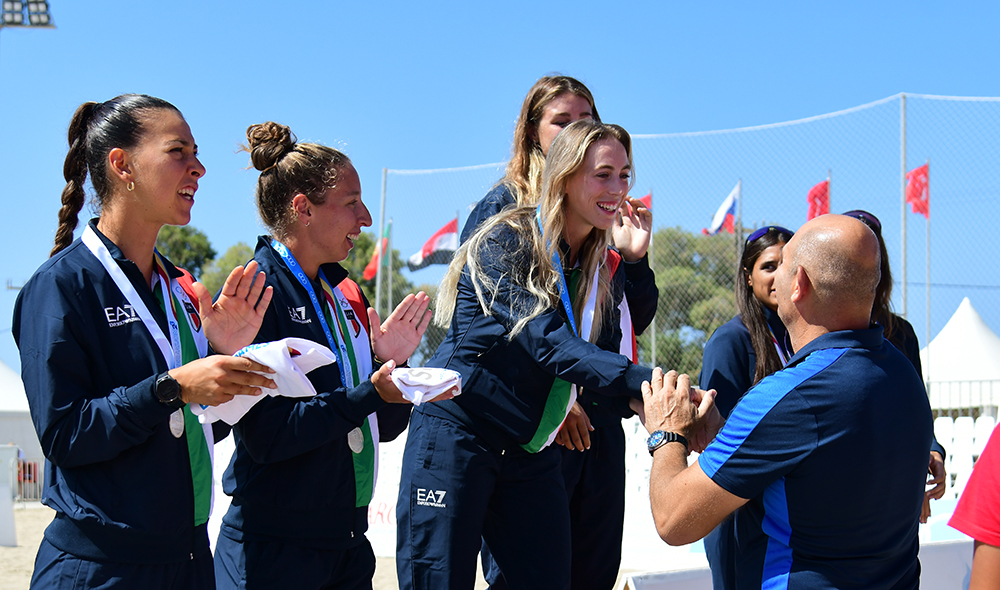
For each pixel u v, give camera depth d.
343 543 2.61
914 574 2.13
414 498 2.83
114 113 2.23
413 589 2.80
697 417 2.34
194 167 2.26
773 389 2.03
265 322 2.55
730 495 2.06
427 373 2.36
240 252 30.23
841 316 2.08
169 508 2.12
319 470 2.53
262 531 2.52
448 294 2.96
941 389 11.07
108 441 1.97
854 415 1.96
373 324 2.85
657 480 2.22
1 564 6.99
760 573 2.13
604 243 2.91
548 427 2.80
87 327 2.07
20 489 12.93
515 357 2.76
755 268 3.21
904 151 10.24
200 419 2.18
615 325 3.08
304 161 2.68
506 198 3.19
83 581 2.02
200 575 2.24
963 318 15.15
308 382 2.12
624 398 2.61
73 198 2.35
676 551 6.34
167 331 2.26
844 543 2.01
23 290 2.10
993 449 2.01
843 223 2.10
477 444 2.80
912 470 2.03
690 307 17.05
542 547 2.86
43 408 1.98
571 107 3.22
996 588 1.99
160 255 2.42
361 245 29.16
